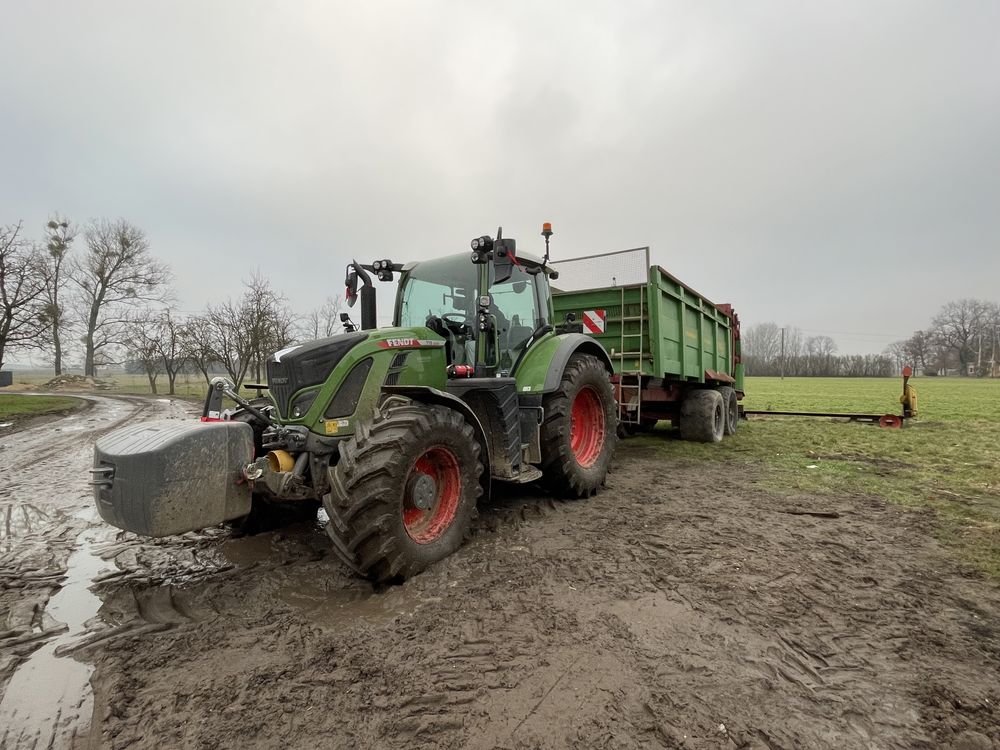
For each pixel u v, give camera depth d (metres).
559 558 3.36
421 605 2.76
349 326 4.39
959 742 1.77
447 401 3.49
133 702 2.00
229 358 20.03
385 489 2.88
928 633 2.44
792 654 2.26
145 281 38.84
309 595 2.94
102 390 32.44
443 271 4.68
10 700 2.02
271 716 1.91
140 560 3.46
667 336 6.85
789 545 3.56
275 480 3.07
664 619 2.57
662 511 4.41
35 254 21.78
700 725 1.84
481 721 1.87
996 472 5.77
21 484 5.86
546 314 5.01
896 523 4.01
